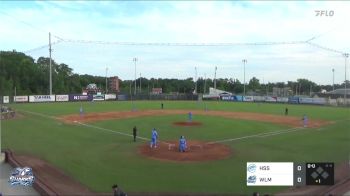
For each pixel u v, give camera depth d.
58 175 25.20
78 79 179.62
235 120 57.75
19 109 73.12
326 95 132.38
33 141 37.88
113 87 192.75
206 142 37.75
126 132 44.34
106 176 25.02
